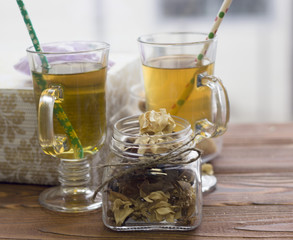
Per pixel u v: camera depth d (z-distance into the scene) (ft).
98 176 2.23
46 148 1.93
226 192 2.13
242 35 5.41
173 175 1.87
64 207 2.05
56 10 5.34
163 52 2.07
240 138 2.57
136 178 1.88
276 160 2.35
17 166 2.23
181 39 2.23
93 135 2.03
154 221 1.90
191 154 1.91
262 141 2.53
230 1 2.04
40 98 1.90
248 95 5.54
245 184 2.18
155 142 1.86
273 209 2.02
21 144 2.21
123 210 1.90
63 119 1.98
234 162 2.34
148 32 5.37
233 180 2.21
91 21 5.40
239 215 1.99
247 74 5.49
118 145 1.90
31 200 2.13
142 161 1.85
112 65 2.46
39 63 1.96
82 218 2.01
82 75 1.96
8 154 2.23
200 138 2.04
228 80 5.52
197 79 2.07
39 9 5.32
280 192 2.12
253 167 2.30
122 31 5.41
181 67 2.07
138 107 2.40
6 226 1.98
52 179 2.22
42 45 2.12
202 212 2.01
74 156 2.02
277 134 2.60
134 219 1.91
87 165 2.15
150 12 5.33
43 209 2.07
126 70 2.49
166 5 5.25
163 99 2.10
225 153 2.43
